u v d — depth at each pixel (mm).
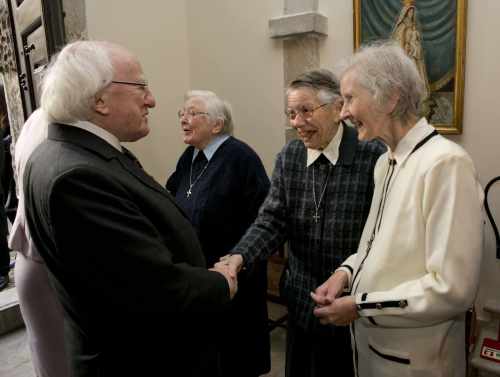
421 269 996
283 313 2869
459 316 1091
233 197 1877
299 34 2752
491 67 2236
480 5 2223
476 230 925
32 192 905
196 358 1110
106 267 854
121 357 967
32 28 2729
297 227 1429
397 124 1038
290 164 1463
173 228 1032
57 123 993
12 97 3398
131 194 948
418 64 2430
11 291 2926
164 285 908
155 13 3191
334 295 1113
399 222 1006
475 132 2336
